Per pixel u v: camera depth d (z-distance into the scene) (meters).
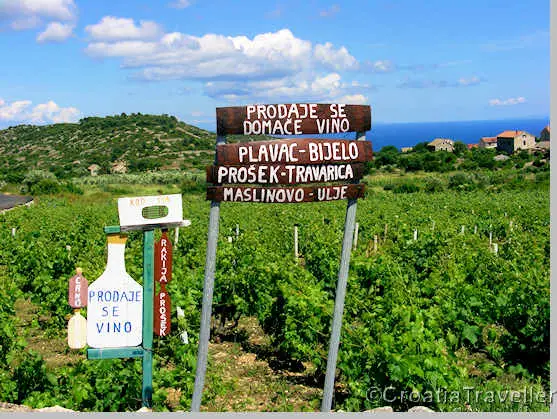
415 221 23.38
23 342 7.72
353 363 6.85
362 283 10.86
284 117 5.53
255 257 11.24
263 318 9.67
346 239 5.85
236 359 8.98
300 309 8.31
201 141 170.62
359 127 5.72
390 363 6.39
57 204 42.44
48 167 142.38
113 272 5.87
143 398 6.08
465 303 9.12
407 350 6.54
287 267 10.95
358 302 8.88
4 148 178.00
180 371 6.95
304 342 8.12
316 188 5.59
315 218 22.95
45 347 9.70
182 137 173.50
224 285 10.34
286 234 18.81
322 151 5.57
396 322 7.46
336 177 5.65
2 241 18.17
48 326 10.56
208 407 7.03
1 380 6.77
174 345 7.65
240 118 5.48
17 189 62.44
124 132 175.75
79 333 5.83
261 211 27.41
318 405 7.07
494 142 133.25
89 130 183.00
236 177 5.50
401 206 32.53
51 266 12.75
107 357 5.87
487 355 8.84
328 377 5.92
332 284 11.34
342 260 5.87
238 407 7.07
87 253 15.66
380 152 101.69
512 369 7.81
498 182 58.62
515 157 94.94
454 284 10.03
